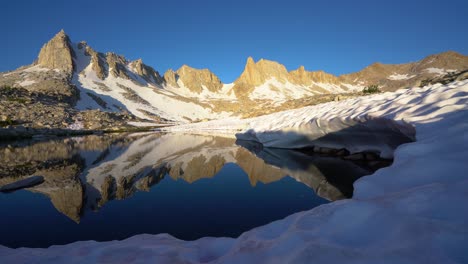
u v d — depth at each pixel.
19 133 36.75
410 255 1.62
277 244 2.32
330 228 2.34
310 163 13.09
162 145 25.41
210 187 9.55
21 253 3.32
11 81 115.69
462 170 2.86
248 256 2.31
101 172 12.60
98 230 6.00
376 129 10.26
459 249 1.55
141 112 117.19
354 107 12.85
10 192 9.20
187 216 6.73
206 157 17.09
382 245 1.86
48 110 67.50
